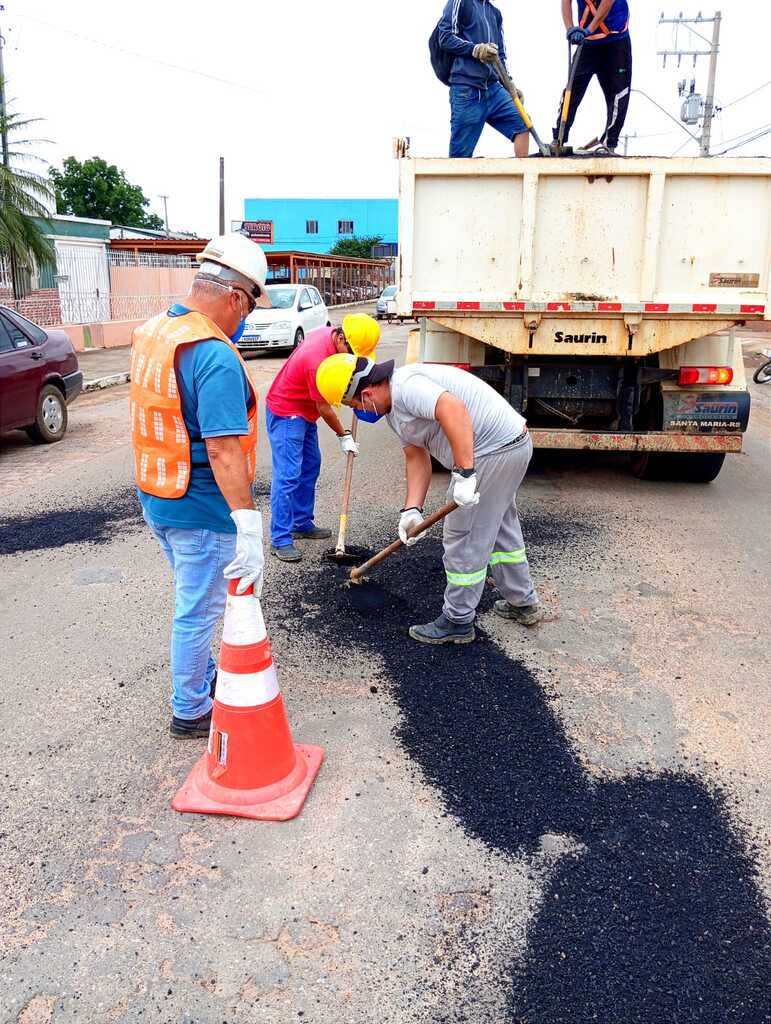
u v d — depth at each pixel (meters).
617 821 2.67
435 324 6.07
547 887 2.39
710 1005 2.03
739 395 5.85
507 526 3.83
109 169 49.12
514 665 3.67
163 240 26.45
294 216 64.12
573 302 5.50
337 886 2.38
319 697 3.40
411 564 4.86
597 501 6.16
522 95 6.68
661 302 5.45
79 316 18.58
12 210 15.62
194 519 2.84
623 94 6.46
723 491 6.47
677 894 2.37
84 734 3.15
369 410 3.44
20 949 2.17
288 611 4.23
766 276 5.44
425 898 2.34
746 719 3.25
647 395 6.27
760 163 5.19
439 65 6.84
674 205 5.36
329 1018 1.98
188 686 3.04
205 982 2.08
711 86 24.73
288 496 4.86
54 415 8.61
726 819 2.68
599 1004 2.03
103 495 6.50
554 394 6.07
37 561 5.02
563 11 6.21
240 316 2.85
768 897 2.36
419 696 3.41
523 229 5.44
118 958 2.14
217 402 2.60
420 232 5.54
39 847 2.54
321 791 2.80
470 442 3.25
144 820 2.67
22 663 3.72
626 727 3.19
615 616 4.16
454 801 2.76
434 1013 2.00
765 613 4.20
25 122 16.02
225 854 2.51
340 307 35.09
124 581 4.68
